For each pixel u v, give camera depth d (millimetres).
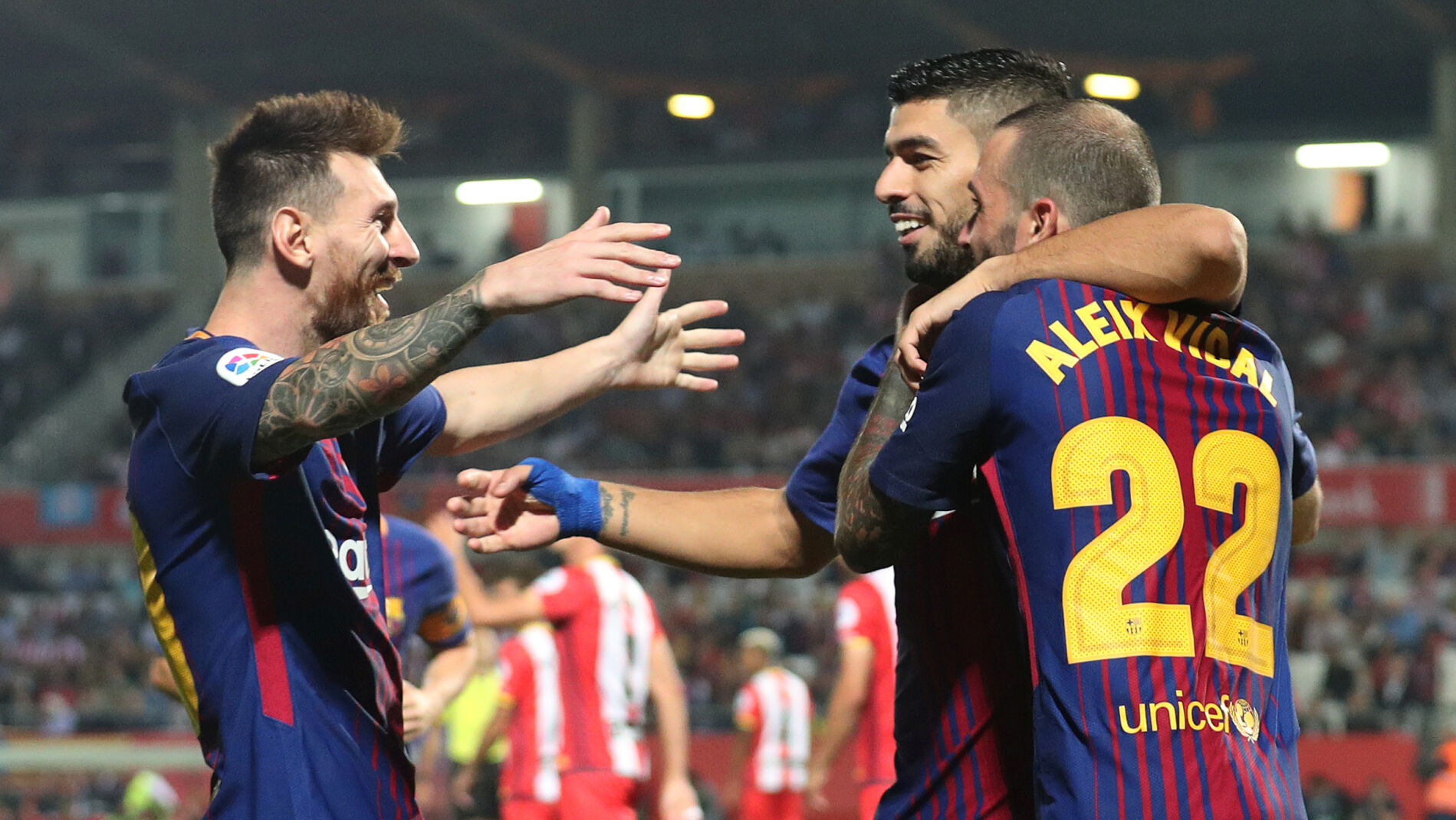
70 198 62031
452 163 59219
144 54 56562
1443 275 48812
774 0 50094
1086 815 4457
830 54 54781
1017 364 4688
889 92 6008
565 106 60375
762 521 6090
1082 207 4996
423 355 4801
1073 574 4578
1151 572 4559
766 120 58438
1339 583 34094
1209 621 4598
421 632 9359
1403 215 52438
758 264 55594
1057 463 4613
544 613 13773
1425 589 34000
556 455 47281
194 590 5121
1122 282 4703
